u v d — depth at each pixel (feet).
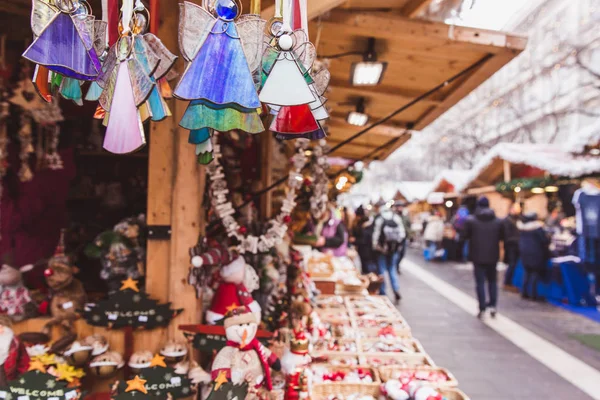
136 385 6.61
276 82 4.14
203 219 9.31
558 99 60.08
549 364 16.01
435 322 22.22
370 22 10.91
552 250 30.12
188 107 4.30
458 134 82.38
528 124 65.87
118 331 8.62
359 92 16.38
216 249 8.71
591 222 26.73
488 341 18.92
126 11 4.09
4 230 11.09
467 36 11.27
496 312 24.57
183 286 8.77
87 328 8.75
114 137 4.00
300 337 8.52
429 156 105.91
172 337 8.68
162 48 3.88
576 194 28.02
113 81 4.08
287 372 8.27
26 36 11.36
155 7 4.39
